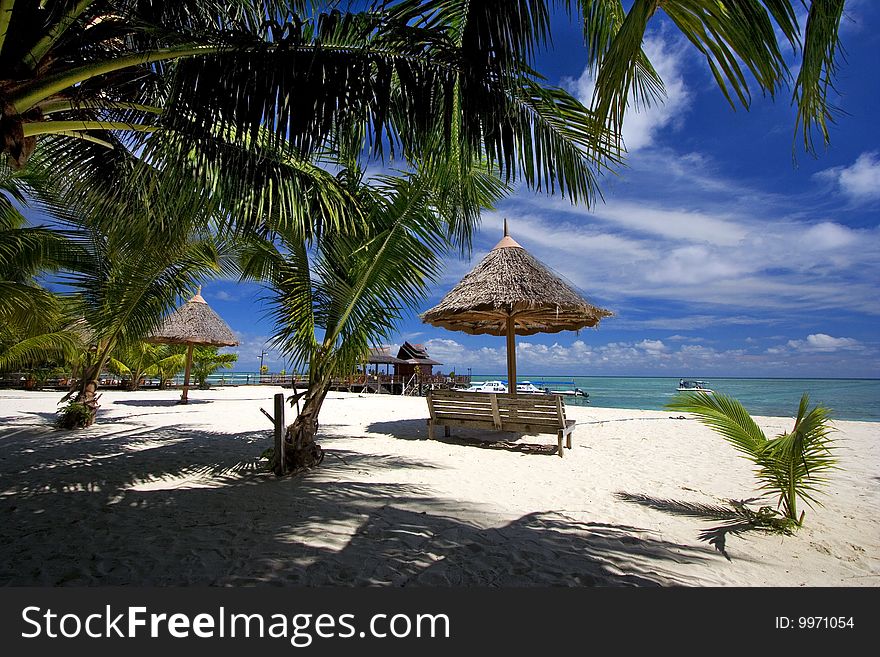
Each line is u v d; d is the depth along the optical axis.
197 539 3.05
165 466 5.26
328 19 2.74
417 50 2.81
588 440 7.70
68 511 3.60
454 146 3.15
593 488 4.61
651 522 3.60
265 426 9.28
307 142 2.80
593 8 2.19
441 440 7.47
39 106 2.81
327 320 5.07
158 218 4.45
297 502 3.88
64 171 4.72
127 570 2.60
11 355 10.19
